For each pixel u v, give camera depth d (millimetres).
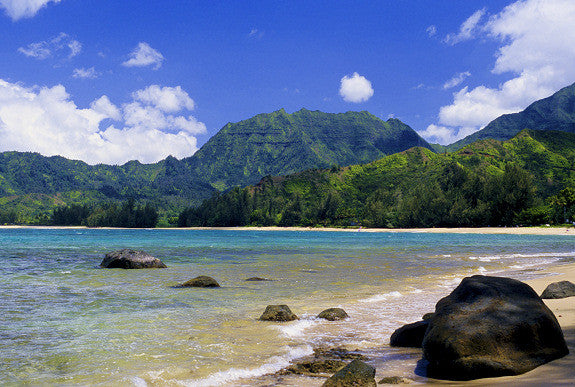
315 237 101188
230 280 19281
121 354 7809
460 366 6211
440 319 6992
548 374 5754
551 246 53906
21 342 8555
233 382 6379
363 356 7797
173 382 6363
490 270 23766
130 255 24547
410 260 31125
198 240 78688
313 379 6477
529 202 149125
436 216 175750
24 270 23047
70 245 55031
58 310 12008
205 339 8977
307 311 12172
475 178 173875
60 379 6461
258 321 10797
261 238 93000
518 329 6477
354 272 22812
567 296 12617
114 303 13227
